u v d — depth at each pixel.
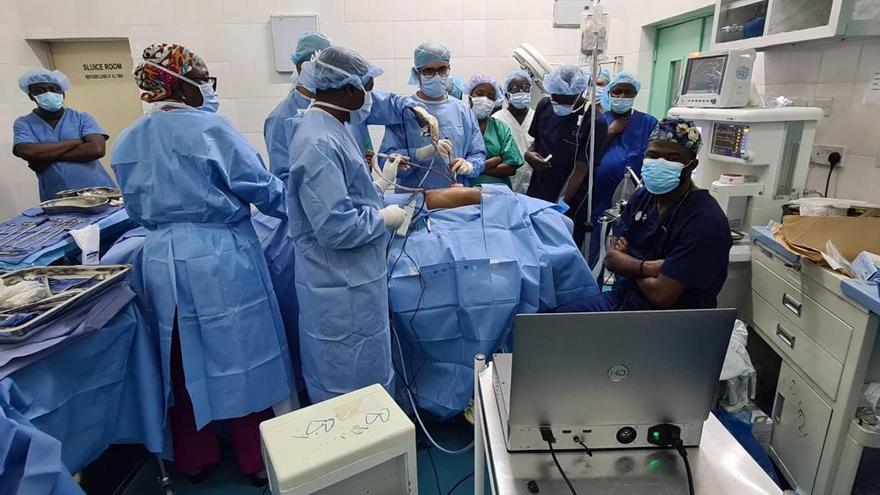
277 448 1.09
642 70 3.76
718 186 1.91
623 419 0.90
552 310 1.84
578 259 1.88
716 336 0.83
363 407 1.23
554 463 0.92
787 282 1.58
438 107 2.39
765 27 2.00
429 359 1.84
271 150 2.10
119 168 1.46
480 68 3.98
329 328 1.53
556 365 0.84
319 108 1.48
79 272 1.48
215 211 1.49
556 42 3.95
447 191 1.90
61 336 1.18
